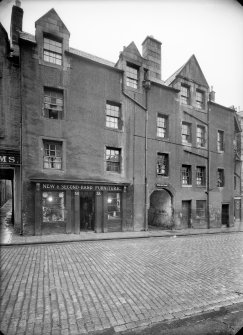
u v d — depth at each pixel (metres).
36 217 12.34
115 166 15.44
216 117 20.80
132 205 15.50
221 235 15.56
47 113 13.25
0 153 11.98
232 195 21.59
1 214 20.00
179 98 18.27
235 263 8.36
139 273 7.01
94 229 14.22
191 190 18.52
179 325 4.16
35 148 12.59
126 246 10.84
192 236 14.69
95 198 14.29
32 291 5.47
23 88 12.42
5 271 6.78
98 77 14.70
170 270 7.39
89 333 3.88
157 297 5.33
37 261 7.86
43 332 3.87
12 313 4.45
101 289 5.71
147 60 18.62
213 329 4.03
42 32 12.96
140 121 16.22
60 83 13.39
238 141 25.47
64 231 13.20
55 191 13.21
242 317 4.48
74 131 13.69
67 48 13.69
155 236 13.91
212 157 20.17
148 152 16.42
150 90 16.80
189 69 19.09
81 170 13.83
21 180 12.16
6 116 12.40
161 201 18.39
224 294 5.58
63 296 5.25
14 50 13.36
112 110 15.51
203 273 7.16
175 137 17.84
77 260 8.15
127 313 4.55
